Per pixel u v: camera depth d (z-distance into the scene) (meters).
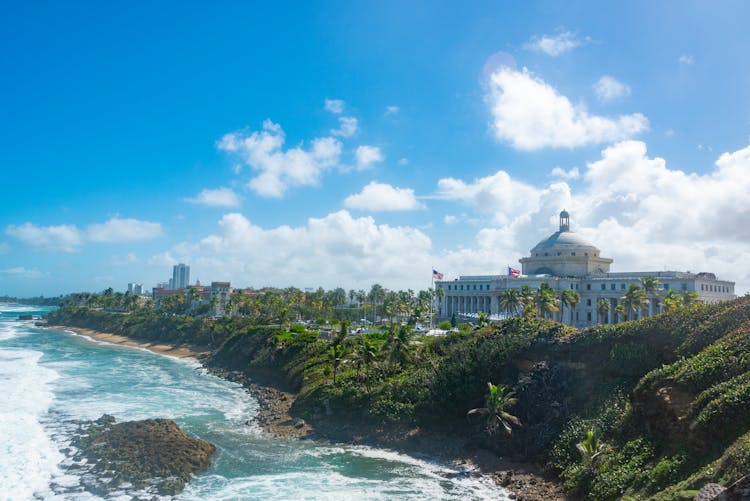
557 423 58.66
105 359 144.00
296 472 55.94
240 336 139.12
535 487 51.28
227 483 52.38
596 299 173.75
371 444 66.12
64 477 51.06
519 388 63.94
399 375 80.75
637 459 45.97
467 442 63.00
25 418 70.56
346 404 76.12
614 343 62.00
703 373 46.00
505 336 74.19
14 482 49.16
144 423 67.38
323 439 68.38
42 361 135.12
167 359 148.88
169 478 52.19
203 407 85.62
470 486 52.34
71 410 78.25
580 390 61.00
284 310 151.88
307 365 100.00
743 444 33.56
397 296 197.88
